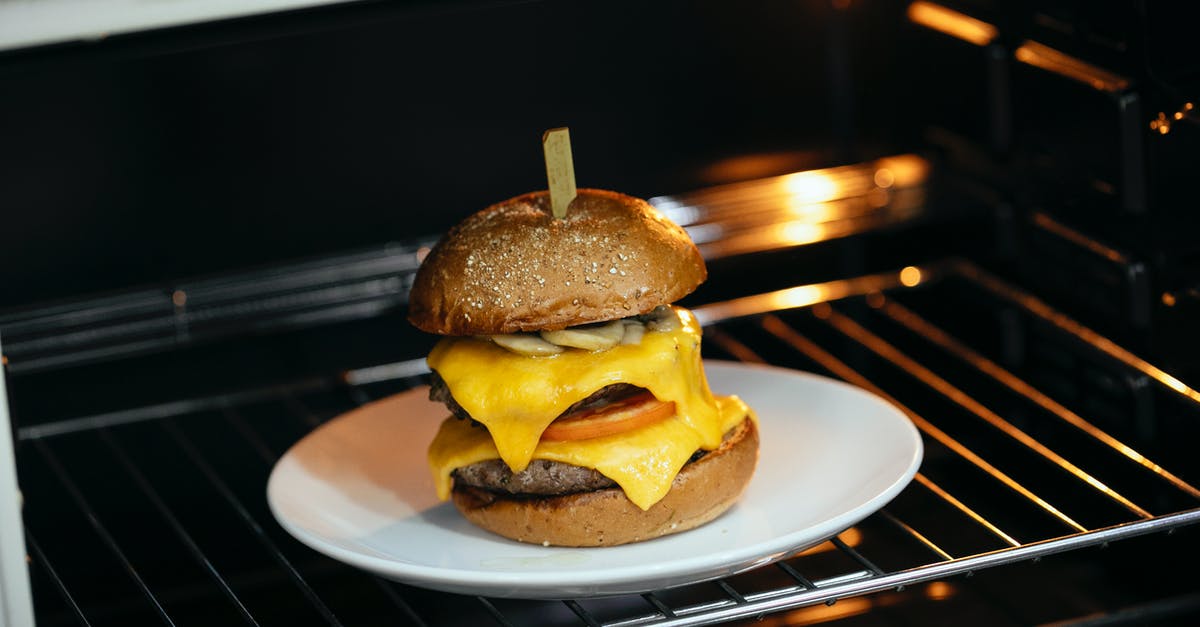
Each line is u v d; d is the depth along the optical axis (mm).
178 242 923
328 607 824
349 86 929
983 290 957
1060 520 811
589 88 965
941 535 832
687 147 987
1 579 639
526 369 714
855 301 1036
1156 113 791
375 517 763
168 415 914
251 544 890
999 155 919
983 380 964
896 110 995
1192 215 776
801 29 989
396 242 957
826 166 1013
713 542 718
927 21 955
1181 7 760
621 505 709
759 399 840
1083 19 831
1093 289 860
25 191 890
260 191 929
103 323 896
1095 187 840
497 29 943
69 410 920
